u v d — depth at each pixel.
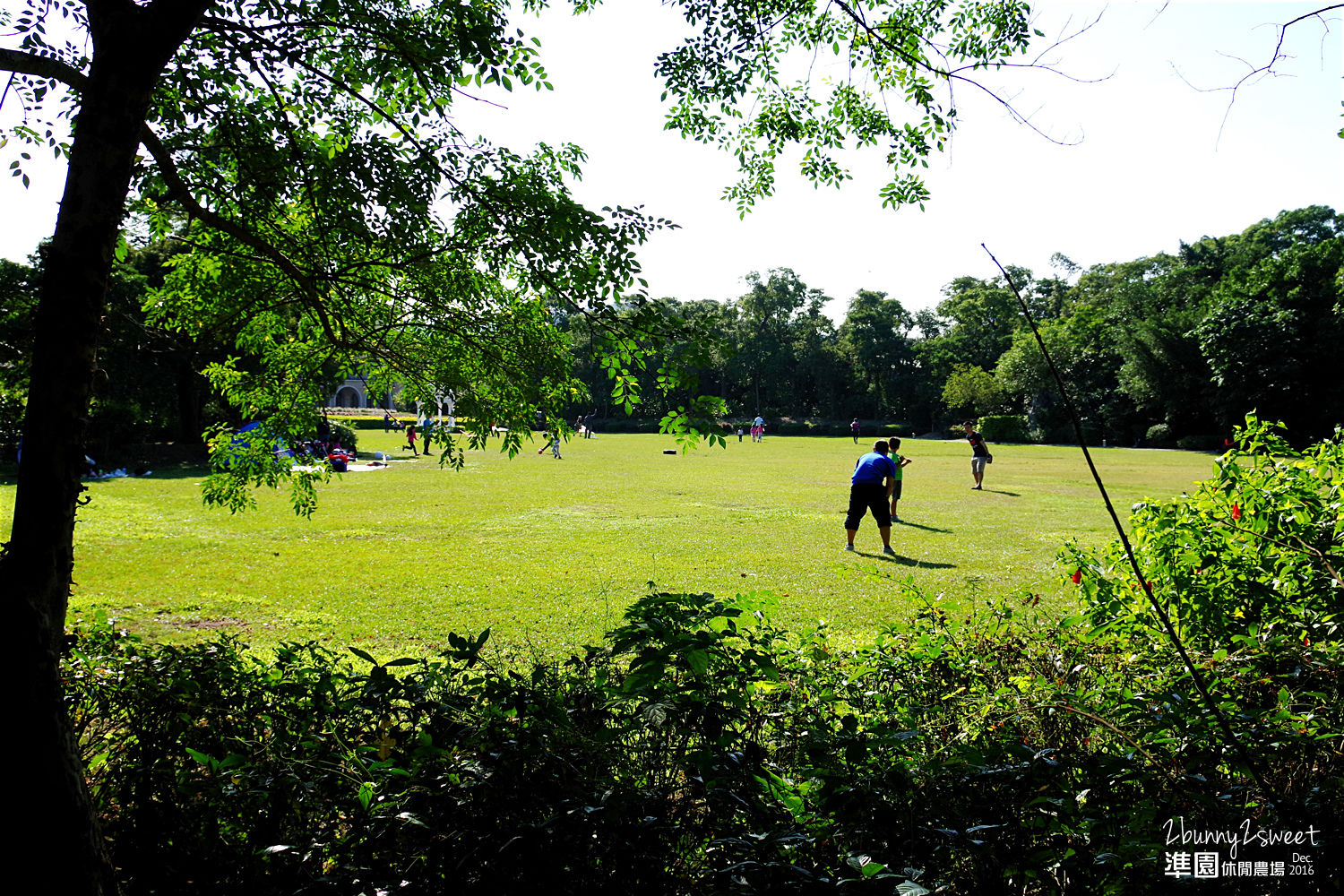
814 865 2.15
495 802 2.30
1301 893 2.12
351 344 4.23
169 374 28.55
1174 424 54.84
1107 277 75.44
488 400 4.26
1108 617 3.93
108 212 2.38
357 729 2.77
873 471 11.33
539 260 3.53
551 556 10.86
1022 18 4.66
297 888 2.30
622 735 2.62
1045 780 2.36
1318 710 2.87
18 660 2.12
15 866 2.03
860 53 5.08
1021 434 60.41
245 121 3.78
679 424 3.45
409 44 3.73
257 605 7.88
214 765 2.41
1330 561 3.69
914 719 2.81
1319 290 50.59
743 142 5.68
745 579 9.34
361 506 16.12
